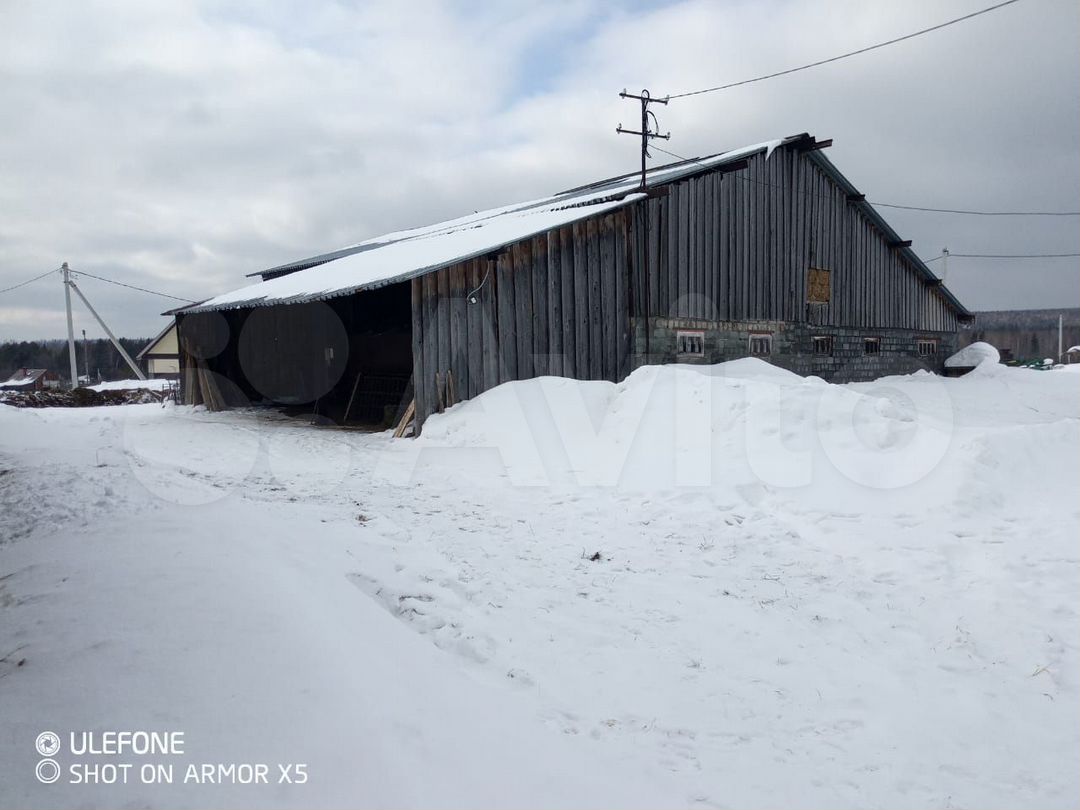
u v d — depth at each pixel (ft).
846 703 12.72
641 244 48.34
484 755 9.15
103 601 12.26
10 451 34.30
